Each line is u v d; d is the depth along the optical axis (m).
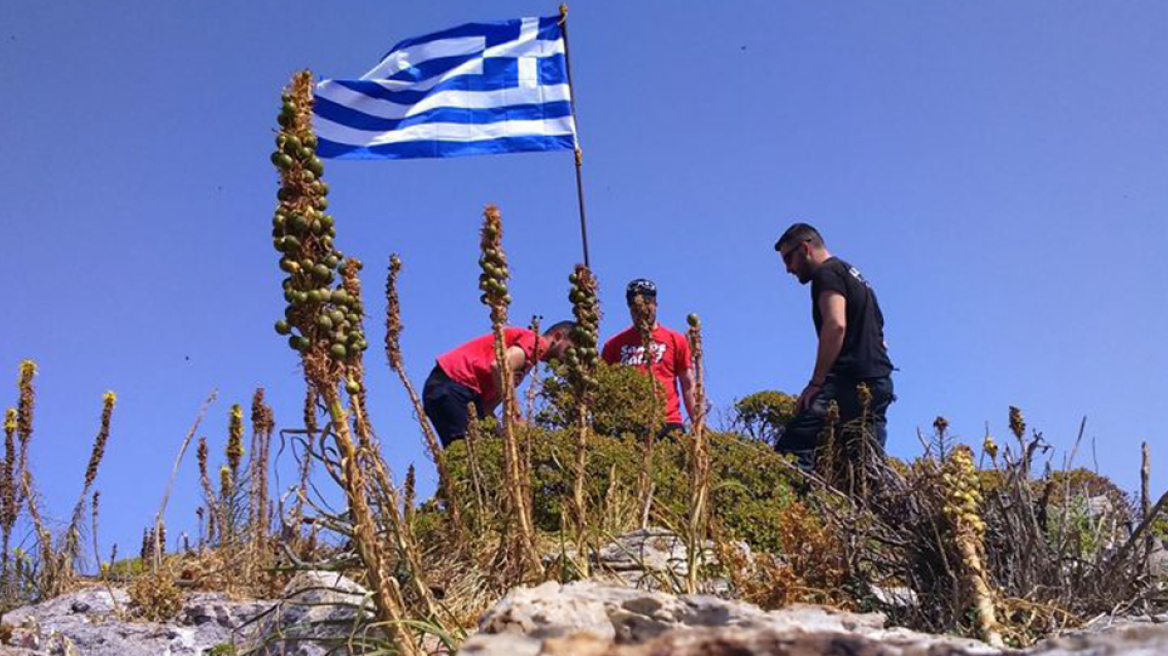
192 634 6.35
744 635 2.13
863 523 5.26
